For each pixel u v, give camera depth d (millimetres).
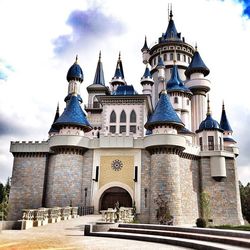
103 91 68125
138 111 54562
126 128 53938
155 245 16547
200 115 65125
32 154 46531
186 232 19188
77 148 42812
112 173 42906
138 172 42344
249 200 67500
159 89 68812
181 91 62594
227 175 47812
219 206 46188
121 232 21734
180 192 42469
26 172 45969
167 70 74062
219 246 14289
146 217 40312
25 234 21500
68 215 33531
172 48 75125
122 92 58125
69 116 44469
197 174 47562
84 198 42219
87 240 18547
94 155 43719
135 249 14875
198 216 45406
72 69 62688
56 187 41406
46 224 28312
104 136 43781
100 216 36344
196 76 67312
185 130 55188
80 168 42969
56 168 42312
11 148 46625
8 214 44469
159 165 40562
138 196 41406
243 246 14258
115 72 72062
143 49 86188
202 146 52250
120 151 43594
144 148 42875
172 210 38719
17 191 45375
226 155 48125
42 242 17359
